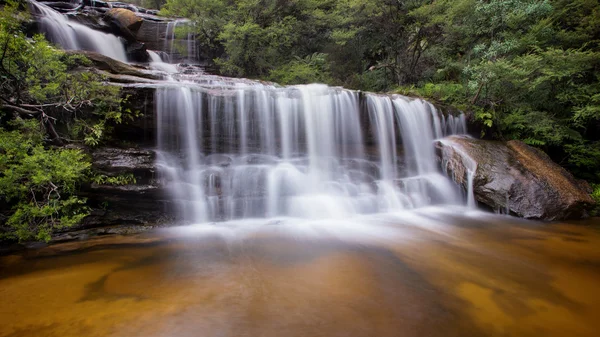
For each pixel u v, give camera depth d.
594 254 5.54
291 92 8.91
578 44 12.27
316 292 4.06
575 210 7.77
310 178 8.34
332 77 15.53
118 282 4.22
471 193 8.59
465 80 13.08
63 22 11.78
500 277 4.61
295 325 3.34
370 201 8.19
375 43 16.28
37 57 5.73
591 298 4.04
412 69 15.48
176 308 3.62
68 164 5.23
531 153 9.65
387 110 9.87
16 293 3.88
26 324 3.24
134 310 3.55
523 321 3.50
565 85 11.27
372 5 13.94
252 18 13.50
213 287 4.14
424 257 5.31
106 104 6.62
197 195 7.11
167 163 7.22
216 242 5.83
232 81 10.10
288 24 14.23
